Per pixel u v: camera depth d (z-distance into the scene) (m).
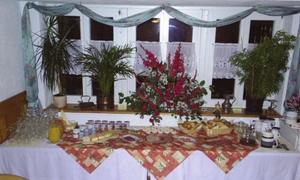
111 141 2.34
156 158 2.20
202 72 2.91
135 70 2.79
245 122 2.73
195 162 2.22
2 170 2.24
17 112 2.49
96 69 2.63
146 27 2.80
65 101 2.86
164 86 2.26
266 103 2.97
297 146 2.27
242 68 2.65
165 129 2.65
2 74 2.27
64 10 2.57
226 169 2.20
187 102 2.29
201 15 2.77
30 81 2.59
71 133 2.50
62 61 2.60
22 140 2.28
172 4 2.58
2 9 2.25
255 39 2.81
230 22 2.61
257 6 2.56
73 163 2.22
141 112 2.37
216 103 2.92
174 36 2.82
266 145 2.28
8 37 2.36
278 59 2.50
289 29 2.68
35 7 2.54
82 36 2.81
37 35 2.65
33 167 2.23
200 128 2.58
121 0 2.39
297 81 2.56
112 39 2.83
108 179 2.24
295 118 2.47
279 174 2.23
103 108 2.80
